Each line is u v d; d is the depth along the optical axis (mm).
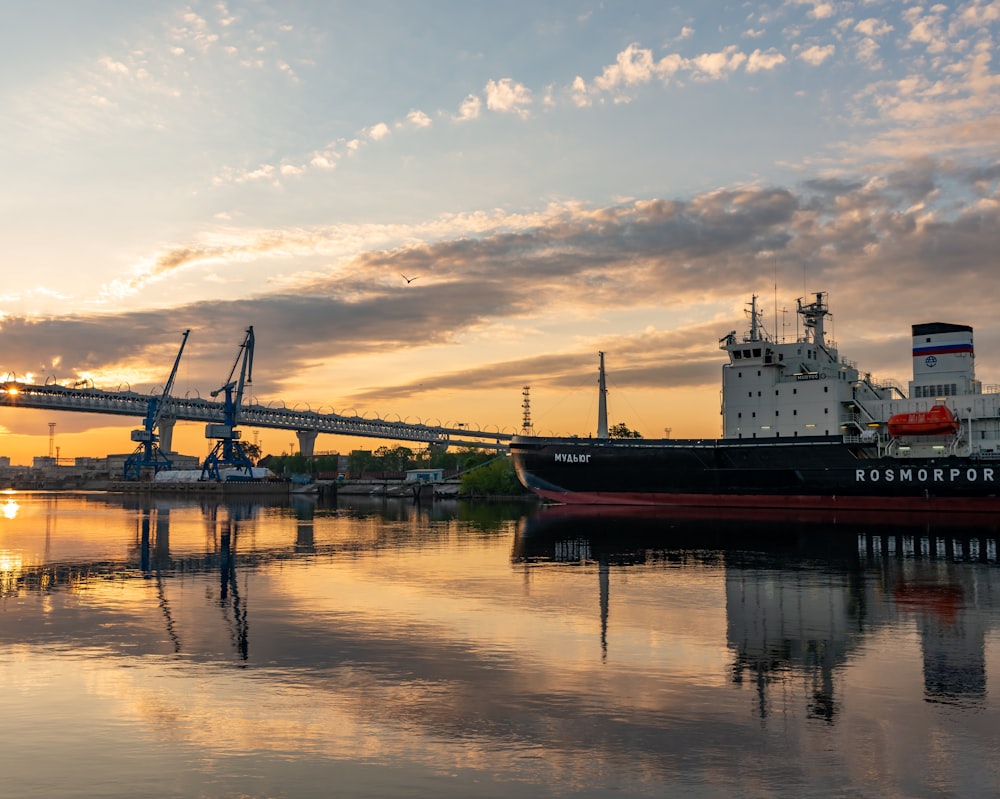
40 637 32375
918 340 110750
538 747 20156
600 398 156250
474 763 19156
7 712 22875
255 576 50250
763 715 22500
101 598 42062
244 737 20875
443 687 25203
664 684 25516
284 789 17734
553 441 124188
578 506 133125
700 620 35531
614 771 18688
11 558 61250
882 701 23781
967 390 107500
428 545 70688
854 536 73312
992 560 55969
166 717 22406
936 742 20500
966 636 32250
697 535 75750
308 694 24516
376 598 41625
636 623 34875
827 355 122438
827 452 105375
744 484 111250
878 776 18438
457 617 36312
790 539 71125
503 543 71688
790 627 33938
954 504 99188
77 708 23219
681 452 114062
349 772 18641
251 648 30328
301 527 96875
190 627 34219
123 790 17719
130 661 28453
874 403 110625
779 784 17984
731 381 119250
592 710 22938
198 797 17344
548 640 31562
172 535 84438
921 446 105062
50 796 17422
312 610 38188
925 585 45125
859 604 39344
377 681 25844
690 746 20234
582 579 48156
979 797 17359
